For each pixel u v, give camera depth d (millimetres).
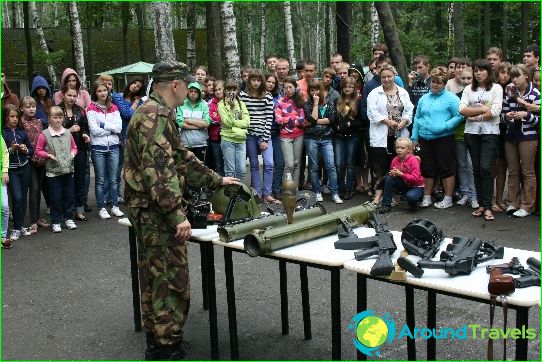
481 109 7133
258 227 3834
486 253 3256
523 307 2738
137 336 4492
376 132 8102
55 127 7312
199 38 30344
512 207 7449
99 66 29344
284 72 8922
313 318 4719
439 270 3102
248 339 4367
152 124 3551
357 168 8930
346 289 5316
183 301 3701
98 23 28594
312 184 8594
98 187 7980
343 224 3830
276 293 5254
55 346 4352
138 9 25375
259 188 8578
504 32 22141
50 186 7301
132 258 4508
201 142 8367
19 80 27156
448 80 8469
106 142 7945
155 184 3494
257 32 38281
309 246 3617
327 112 8438
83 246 6805
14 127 7043
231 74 11211
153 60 29922
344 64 8953
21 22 37344
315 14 38406
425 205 7980
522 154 7215
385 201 7832
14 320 4828
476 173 7352
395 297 5090
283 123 8375
